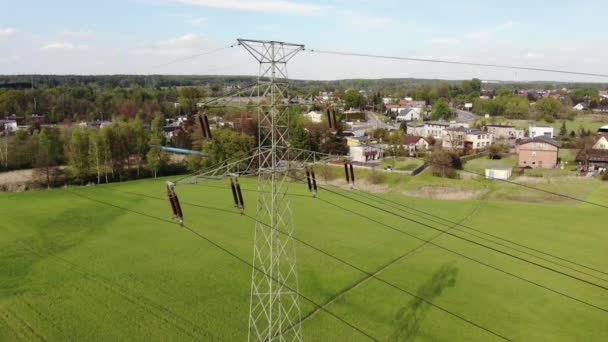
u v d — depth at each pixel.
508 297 43.03
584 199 78.56
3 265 49.50
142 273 47.78
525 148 115.19
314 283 45.69
